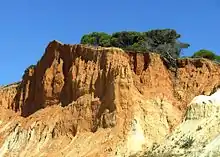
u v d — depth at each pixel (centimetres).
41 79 10119
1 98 11319
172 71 9169
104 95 8594
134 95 8475
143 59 9006
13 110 10938
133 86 8644
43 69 10194
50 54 10100
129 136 7994
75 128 8712
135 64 8944
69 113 8938
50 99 9725
